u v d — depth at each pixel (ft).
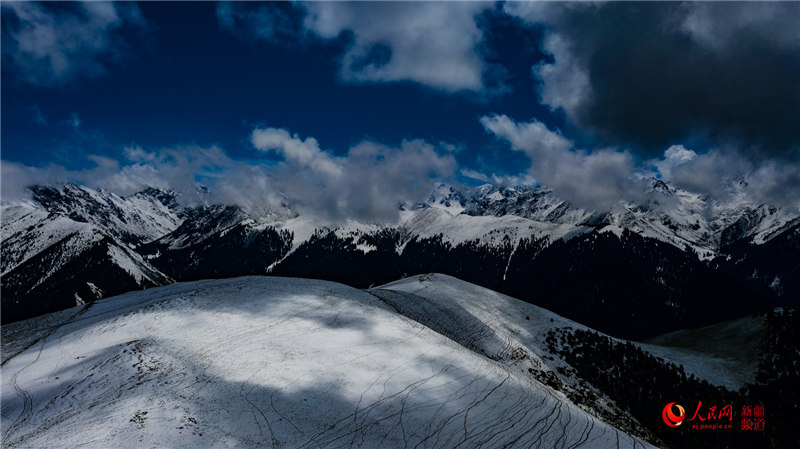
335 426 104.32
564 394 174.19
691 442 161.27
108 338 157.07
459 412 118.21
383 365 140.05
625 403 183.83
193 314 176.24
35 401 115.03
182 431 94.27
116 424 95.76
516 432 112.57
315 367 132.05
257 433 97.66
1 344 183.32
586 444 111.24
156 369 125.39
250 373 124.88
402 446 100.42
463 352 165.07
